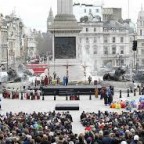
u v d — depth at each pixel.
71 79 131.62
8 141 40.88
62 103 93.12
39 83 124.56
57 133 46.41
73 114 78.00
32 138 42.56
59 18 133.38
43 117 62.41
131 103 86.19
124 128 48.91
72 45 132.50
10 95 107.38
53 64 132.25
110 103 91.38
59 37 132.50
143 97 87.94
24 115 63.00
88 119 63.66
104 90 102.62
